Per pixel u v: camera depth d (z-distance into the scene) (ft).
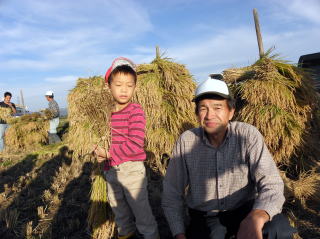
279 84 12.76
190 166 6.97
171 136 15.24
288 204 11.14
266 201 5.66
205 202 6.90
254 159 6.35
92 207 9.60
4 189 16.40
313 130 14.08
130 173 8.30
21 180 17.57
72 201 13.55
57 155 24.39
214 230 6.53
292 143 12.41
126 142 8.30
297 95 13.20
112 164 8.42
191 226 7.22
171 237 9.45
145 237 8.61
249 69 14.34
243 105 13.88
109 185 8.71
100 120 8.74
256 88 12.91
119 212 8.84
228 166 6.61
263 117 12.53
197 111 6.68
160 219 10.96
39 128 33.68
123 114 8.63
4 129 31.17
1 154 27.32
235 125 6.75
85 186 15.70
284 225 6.03
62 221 11.57
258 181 6.25
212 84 6.27
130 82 8.47
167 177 7.38
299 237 8.75
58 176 17.98
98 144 8.60
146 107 15.17
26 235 10.66
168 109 15.39
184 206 10.43
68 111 17.13
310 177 12.00
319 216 10.12
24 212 12.85
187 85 15.72
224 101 6.36
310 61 29.25
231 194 6.68
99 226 9.48
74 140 16.20
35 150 27.91
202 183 6.88
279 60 13.28
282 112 12.58
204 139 6.72
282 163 13.35
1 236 10.74
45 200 14.03
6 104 34.60
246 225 5.38
